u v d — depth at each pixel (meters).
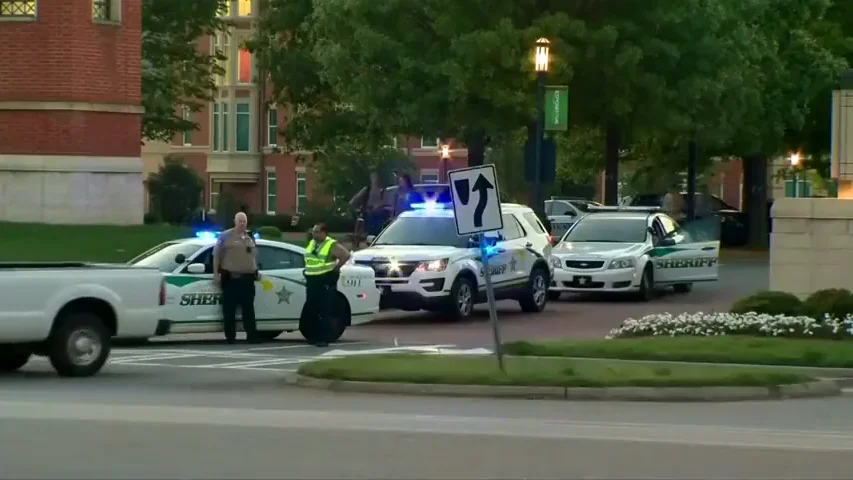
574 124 59.94
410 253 37.22
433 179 109.50
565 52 54.50
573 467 15.63
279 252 32.91
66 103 45.12
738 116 65.19
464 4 55.78
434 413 20.84
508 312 41.62
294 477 14.73
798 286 36.84
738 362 27.67
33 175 45.38
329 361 25.64
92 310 25.98
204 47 104.56
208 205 108.75
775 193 112.12
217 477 14.69
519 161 94.75
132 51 46.78
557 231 66.94
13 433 17.73
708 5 58.03
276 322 32.50
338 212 86.31
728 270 61.03
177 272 31.50
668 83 58.72
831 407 22.59
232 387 24.28
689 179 70.94
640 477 15.09
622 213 47.47
